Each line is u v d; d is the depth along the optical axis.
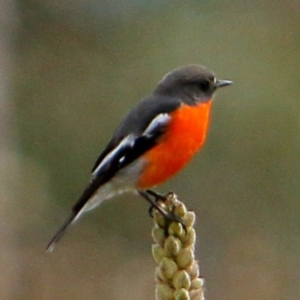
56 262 16.28
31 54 19.02
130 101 18.36
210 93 9.03
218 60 18.16
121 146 8.54
